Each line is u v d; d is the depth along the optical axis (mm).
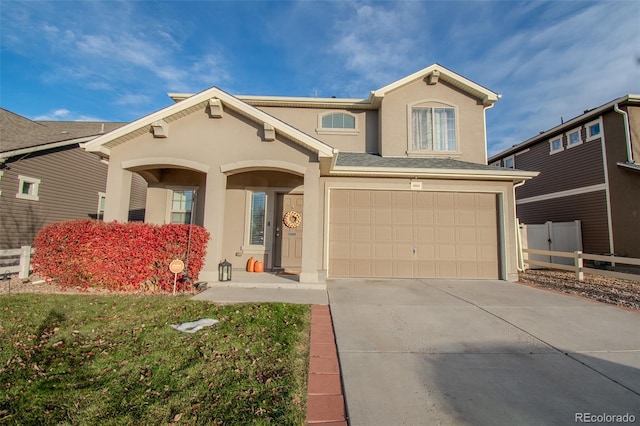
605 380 3064
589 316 5148
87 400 2576
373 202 8938
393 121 10758
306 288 7051
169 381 2896
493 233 8992
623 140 11656
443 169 8664
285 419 2387
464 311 5363
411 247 8844
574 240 12969
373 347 3777
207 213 7508
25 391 2688
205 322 4469
